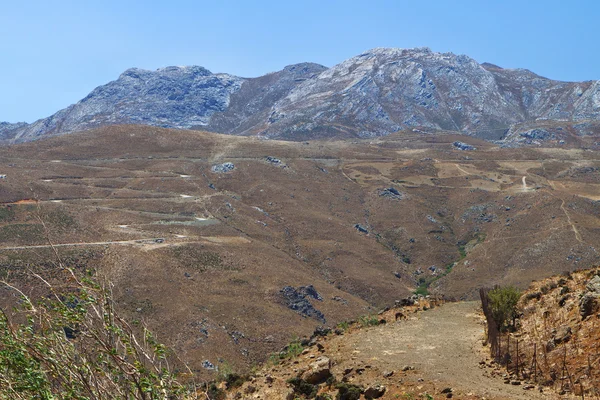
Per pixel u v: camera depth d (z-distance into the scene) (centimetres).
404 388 969
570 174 16575
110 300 566
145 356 550
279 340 6869
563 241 10744
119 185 13275
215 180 14962
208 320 6750
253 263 9238
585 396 852
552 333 1112
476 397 896
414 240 12644
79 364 552
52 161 15100
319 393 1013
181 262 8450
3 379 542
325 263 10912
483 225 13112
